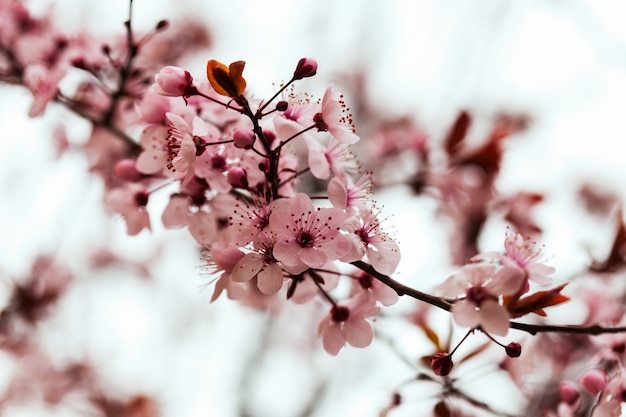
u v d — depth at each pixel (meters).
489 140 0.84
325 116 0.60
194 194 0.63
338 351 0.62
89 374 1.14
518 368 0.69
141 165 0.63
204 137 0.61
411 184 0.87
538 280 0.60
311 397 1.02
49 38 0.72
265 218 0.60
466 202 0.85
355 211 0.61
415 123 1.04
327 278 0.62
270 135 0.62
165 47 0.88
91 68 0.71
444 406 0.67
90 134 0.73
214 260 0.61
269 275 0.60
